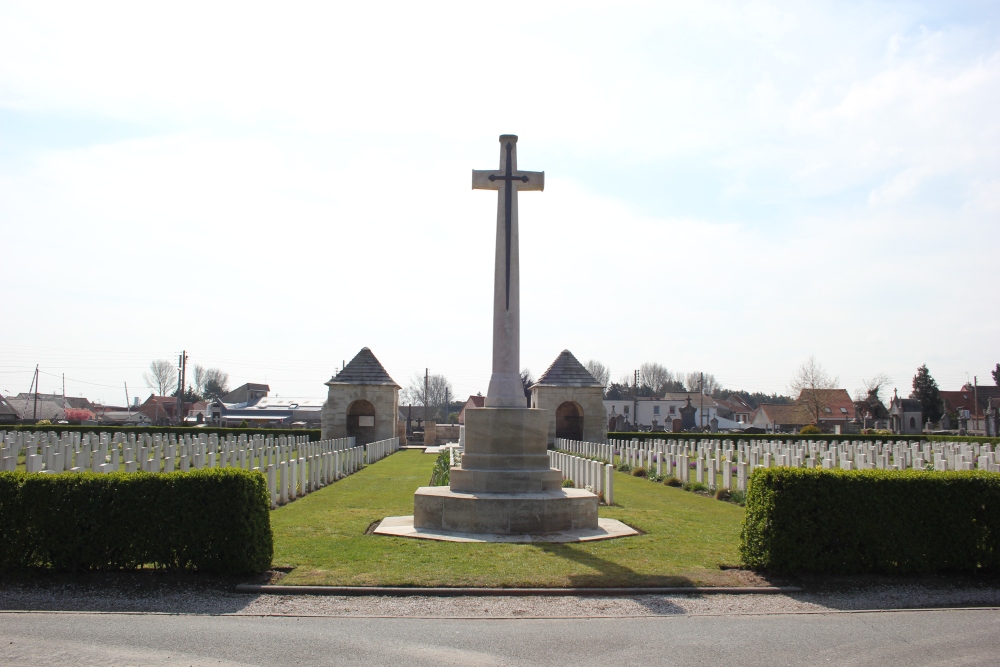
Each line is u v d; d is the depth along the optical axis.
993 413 57.62
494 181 11.78
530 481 11.20
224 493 8.13
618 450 27.09
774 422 79.75
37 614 6.79
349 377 37.19
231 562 8.02
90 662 5.39
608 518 12.38
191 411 91.06
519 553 9.23
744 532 8.98
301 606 7.14
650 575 8.28
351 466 22.56
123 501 8.15
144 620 6.59
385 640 6.02
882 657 5.72
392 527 10.93
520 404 11.62
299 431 39.09
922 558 8.70
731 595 7.83
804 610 7.26
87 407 105.81
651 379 137.38
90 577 8.02
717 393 125.12
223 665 5.36
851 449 28.42
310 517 12.12
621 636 6.23
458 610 7.03
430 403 115.19
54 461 17.05
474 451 11.46
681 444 30.83
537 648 5.86
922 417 73.75
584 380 37.44
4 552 8.03
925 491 8.84
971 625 6.70
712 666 5.47
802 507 8.59
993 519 8.79
